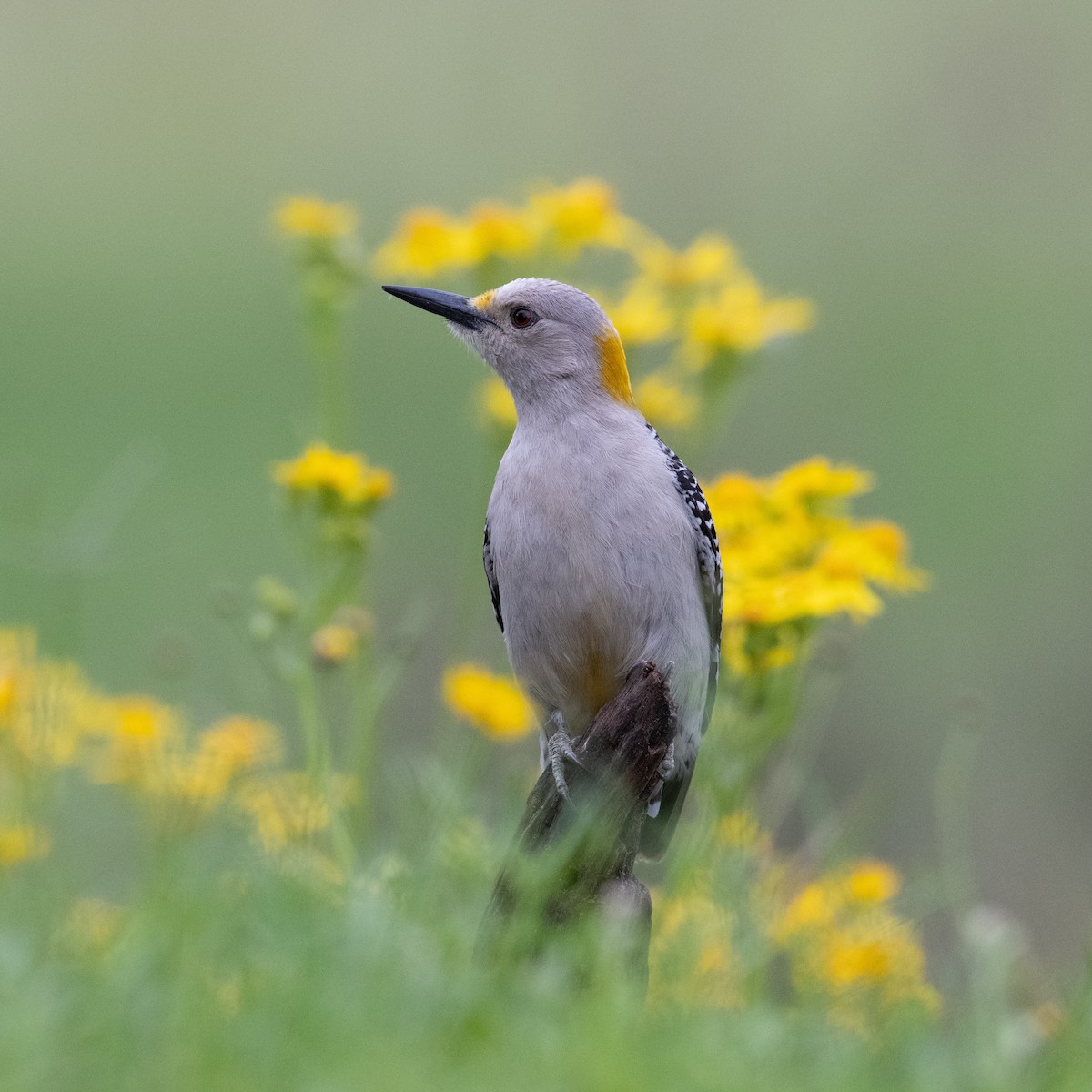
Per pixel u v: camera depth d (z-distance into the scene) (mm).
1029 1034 7824
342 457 10562
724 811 9828
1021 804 19359
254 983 6504
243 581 20250
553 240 12367
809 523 10531
